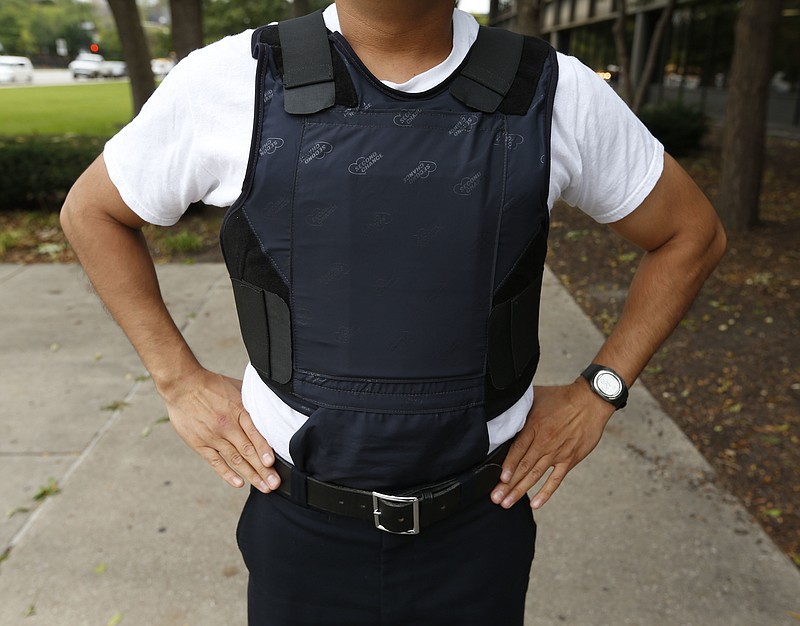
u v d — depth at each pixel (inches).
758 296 189.9
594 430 47.4
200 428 46.3
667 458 113.4
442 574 45.7
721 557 90.6
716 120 681.0
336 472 41.8
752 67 239.8
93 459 113.7
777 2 233.3
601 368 47.5
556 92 38.9
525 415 45.4
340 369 39.6
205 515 100.1
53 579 88.0
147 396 134.7
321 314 39.2
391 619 46.6
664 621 80.7
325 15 40.8
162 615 82.9
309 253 38.5
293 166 37.6
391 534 43.8
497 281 38.9
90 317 174.9
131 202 41.4
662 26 435.2
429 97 37.7
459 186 37.3
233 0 1130.7
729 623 80.2
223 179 39.8
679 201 43.6
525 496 49.6
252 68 38.4
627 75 451.8
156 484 107.3
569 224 279.6
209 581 88.0
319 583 46.5
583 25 1067.9
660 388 140.6
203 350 156.3
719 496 103.6
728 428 124.6
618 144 40.9
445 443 40.7
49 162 281.1
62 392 136.3
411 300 38.3
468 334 39.2
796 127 593.9
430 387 39.4
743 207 251.3
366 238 37.7
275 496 46.0
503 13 1064.8
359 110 37.5
